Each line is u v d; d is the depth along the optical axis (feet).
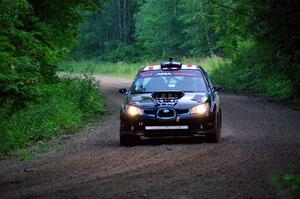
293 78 117.91
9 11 89.76
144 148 60.95
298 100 113.60
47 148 66.85
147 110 63.05
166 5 336.08
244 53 166.81
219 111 69.62
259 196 36.73
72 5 119.44
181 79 68.85
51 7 114.83
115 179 44.47
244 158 51.37
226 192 38.34
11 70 84.38
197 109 62.69
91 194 39.58
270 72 127.03
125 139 64.34
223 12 138.31
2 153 64.49
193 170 46.70
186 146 61.11
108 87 174.50
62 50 109.60
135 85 69.05
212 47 277.85
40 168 51.98
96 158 55.77
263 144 60.29
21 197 39.73
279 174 42.55
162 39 341.21
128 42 405.39
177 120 62.34
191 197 37.50
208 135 63.26
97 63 364.79
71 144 69.05
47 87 99.25
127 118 63.57
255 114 95.04
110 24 408.46
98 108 107.14
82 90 110.83
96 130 83.10
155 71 70.49
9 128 72.64
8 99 84.23
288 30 119.44
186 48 331.36
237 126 80.07
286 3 118.52
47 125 80.48
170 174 45.39
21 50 94.58
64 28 120.98
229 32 137.59
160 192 39.24
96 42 415.44
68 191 40.96
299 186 34.88
